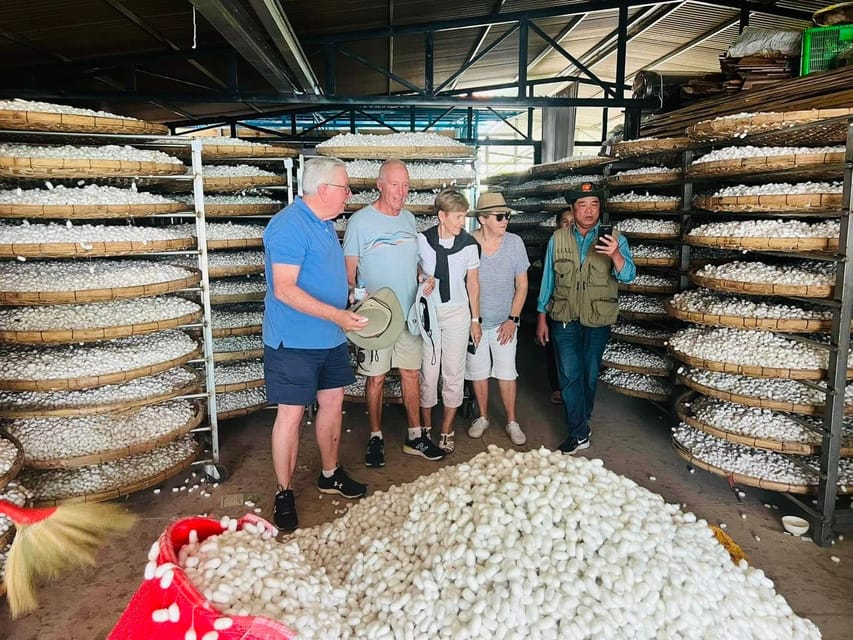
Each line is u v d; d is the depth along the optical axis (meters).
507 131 17.75
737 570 1.95
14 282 3.03
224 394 4.59
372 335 3.25
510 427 4.31
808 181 3.71
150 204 3.32
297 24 6.31
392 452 4.14
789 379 3.08
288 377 3.03
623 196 5.03
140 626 1.50
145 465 3.42
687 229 4.38
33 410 3.11
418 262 3.80
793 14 7.33
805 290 2.93
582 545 1.79
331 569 2.14
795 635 1.81
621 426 4.61
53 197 3.06
